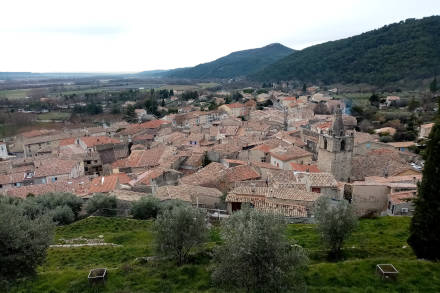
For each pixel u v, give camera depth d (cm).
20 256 2247
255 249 1962
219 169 6072
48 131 13975
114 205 4869
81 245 3569
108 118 19925
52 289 2408
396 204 4169
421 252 2695
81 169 8588
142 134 13188
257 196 4309
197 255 2844
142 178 6231
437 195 2555
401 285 2286
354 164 6681
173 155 7756
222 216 4259
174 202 4428
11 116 17925
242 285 2053
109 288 2400
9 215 2330
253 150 7719
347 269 2494
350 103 18025
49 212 4459
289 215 3912
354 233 3441
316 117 13900
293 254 2106
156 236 2680
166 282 2425
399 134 10900
